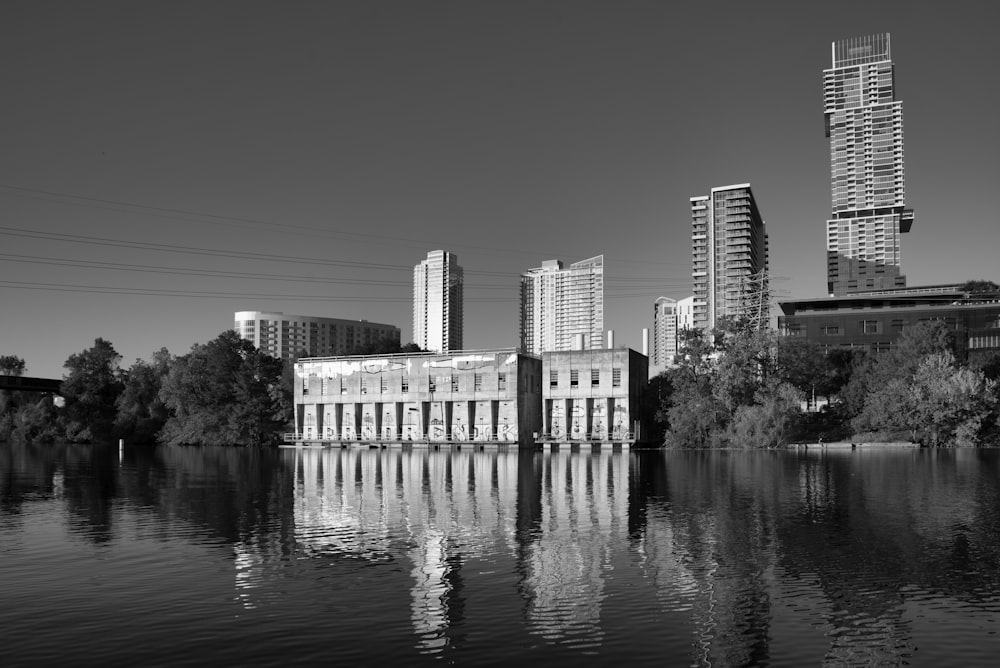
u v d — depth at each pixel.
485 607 23.58
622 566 28.89
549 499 48.81
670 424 119.25
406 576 27.42
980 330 174.62
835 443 115.25
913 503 45.81
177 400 136.25
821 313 184.62
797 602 24.09
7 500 49.69
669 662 19.09
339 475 68.56
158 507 45.81
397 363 123.56
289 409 142.00
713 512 42.59
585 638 20.80
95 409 146.38
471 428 120.00
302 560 30.06
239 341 138.75
